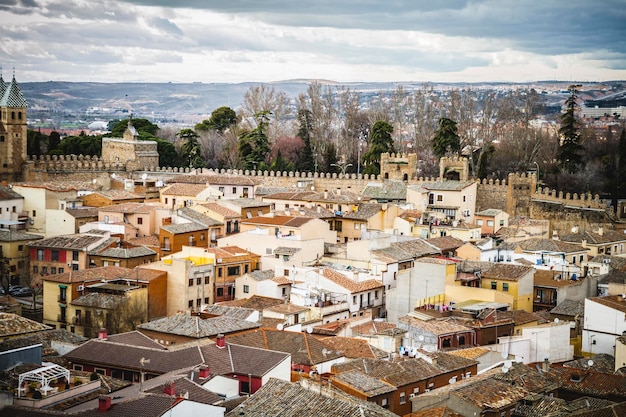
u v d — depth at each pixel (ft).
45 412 306.35
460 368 433.89
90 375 372.38
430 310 531.09
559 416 387.55
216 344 409.90
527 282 592.60
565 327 503.20
